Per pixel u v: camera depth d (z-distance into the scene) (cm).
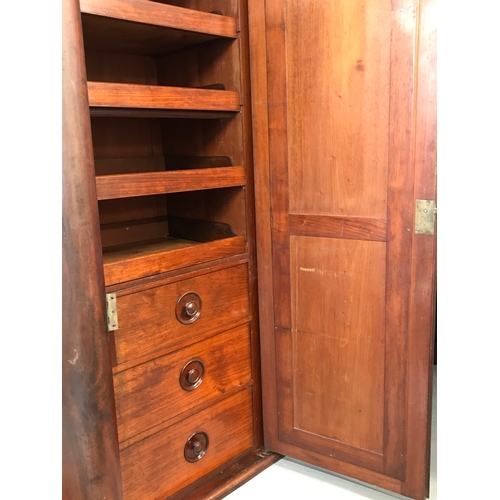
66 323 107
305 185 142
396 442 138
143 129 170
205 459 150
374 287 135
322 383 150
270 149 146
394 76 122
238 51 145
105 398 114
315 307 147
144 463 133
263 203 150
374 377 139
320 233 142
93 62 155
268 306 156
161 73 170
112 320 119
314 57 134
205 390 148
